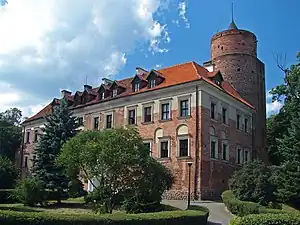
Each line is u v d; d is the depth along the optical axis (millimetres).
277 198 31188
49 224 14594
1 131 67625
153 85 43969
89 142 24828
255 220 14172
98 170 23344
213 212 28719
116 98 46812
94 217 15992
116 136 23328
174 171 39375
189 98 40031
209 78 43219
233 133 44812
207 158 38938
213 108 41500
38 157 37562
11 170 44031
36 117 60906
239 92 49938
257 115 51500
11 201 35688
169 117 41250
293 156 33062
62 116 39844
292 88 44844
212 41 53188
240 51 51031
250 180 31031
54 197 34875
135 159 22672
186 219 19875
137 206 24766
